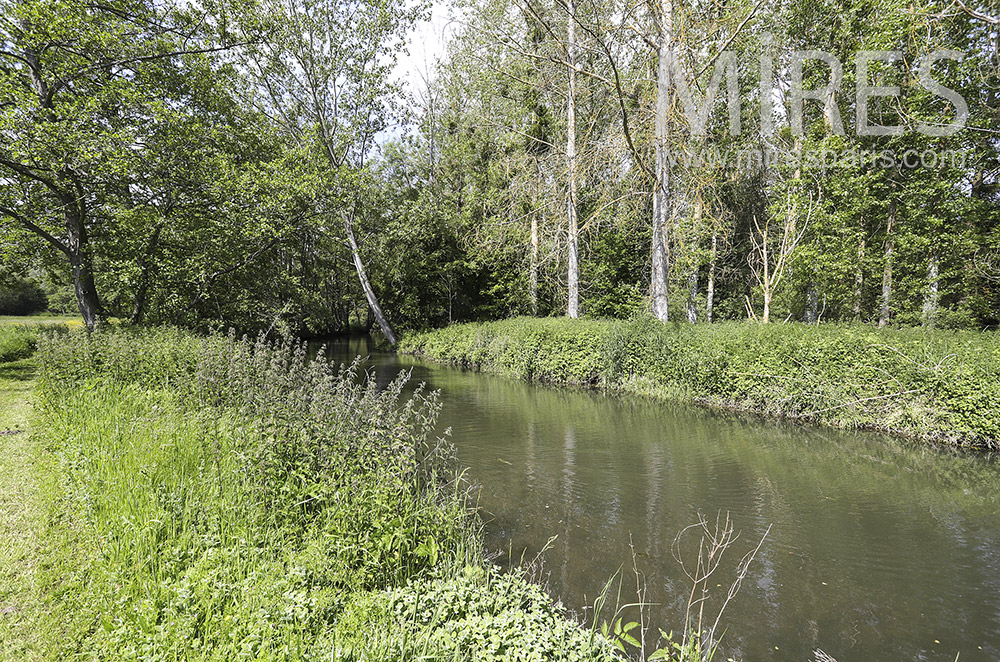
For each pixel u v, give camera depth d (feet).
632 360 47.91
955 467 25.27
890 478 23.82
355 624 9.64
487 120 82.28
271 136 73.26
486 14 64.85
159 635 8.68
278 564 11.46
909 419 30.32
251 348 37.27
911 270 54.24
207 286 63.46
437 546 13.61
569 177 62.03
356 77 88.84
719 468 25.32
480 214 95.66
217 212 61.72
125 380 29.17
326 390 18.22
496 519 18.99
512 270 94.17
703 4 48.73
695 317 69.15
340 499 13.92
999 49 43.37
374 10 86.48
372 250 98.89
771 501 21.03
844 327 37.52
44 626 9.76
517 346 60.39
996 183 52.37
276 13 80.74
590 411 39.37
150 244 57.00
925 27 44.62
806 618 13.28
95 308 53.52
